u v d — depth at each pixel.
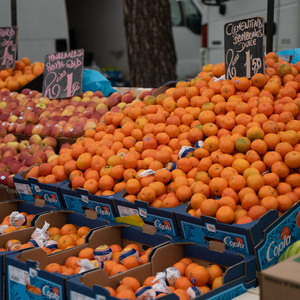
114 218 3.26
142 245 3.13
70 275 2.50
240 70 3.76
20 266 2.72
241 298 2.43
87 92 5.42
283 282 1.79
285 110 3.21
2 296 2.86
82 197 3.38
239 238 2.57
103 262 2.78
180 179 3.05
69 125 4.46
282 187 2.79
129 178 3.27
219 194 2.89
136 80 7.64
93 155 3.66
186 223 2.84
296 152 2.82
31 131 4.71
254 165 2.91
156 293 2.39
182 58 11.40
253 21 3.62
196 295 2.39
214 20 8.10
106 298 2.27
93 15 13.07
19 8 10.03
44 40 10.22
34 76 6.18
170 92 4.13
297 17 6.67
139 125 3.70
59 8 10.21
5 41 6.26
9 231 3.37
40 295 2.61
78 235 3.27
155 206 3.03
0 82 6.09
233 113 3.38
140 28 7.48
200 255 2.79
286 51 5.53
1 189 4.11
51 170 3.76
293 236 2.73
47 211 3.53
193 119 3.58
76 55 5.34
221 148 3.10
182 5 11.25
